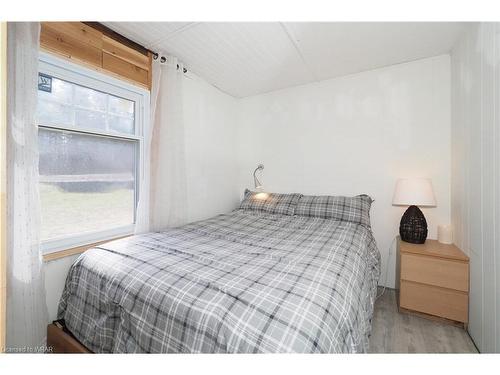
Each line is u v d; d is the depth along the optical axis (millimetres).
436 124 2277
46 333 1391
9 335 1248
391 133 2484
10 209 1239
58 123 1595
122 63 1932
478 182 1558
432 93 2293
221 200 3168
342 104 2744
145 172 2033
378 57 2305
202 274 1096
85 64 1684
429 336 1637
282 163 3150
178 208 2281
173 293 966
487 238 1421
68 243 1664
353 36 1959
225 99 3236
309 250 1484
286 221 2396
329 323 801
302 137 3008
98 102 1844
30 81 1301
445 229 2070
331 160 2818
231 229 2092
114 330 1104
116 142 1989
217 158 3090
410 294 1903
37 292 1338
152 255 1339
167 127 2188
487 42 1442
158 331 921
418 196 2047
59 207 1634
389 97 2490
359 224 2293
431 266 1828
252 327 765
